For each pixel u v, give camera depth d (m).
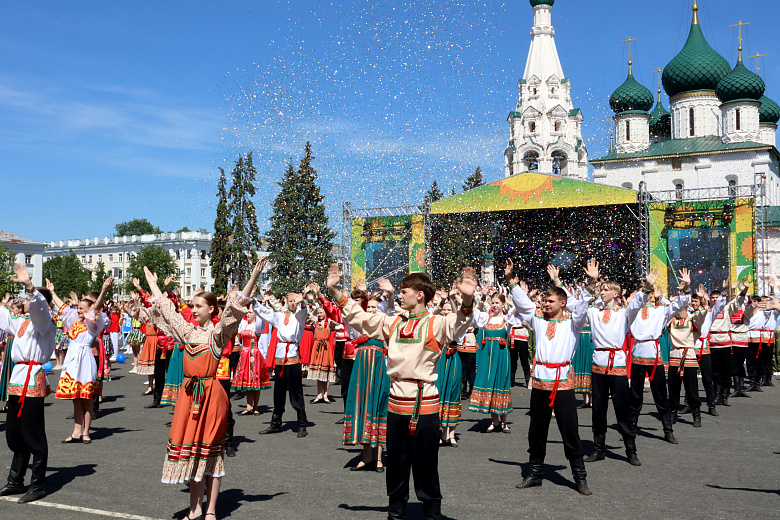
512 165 57.09
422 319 5.25
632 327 9.09
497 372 9.70
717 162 51.25
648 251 28.52
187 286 83.62
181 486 6.49
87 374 8.77
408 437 5.20
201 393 5.34
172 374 9.76
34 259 67.62
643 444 8.91
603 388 7.85
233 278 44.34
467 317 5.13
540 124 56.59
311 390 15.16
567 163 56.00
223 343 5.43
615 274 33.94
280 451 8.25
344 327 12.77
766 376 16.36
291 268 37.66
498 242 36.34
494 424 9.80
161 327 5.56
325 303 9.48
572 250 35.41
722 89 51.97
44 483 6.55
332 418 11.00
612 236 33.50
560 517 5.51
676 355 10.66
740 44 53.41
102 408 12.06
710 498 6.12
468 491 6.33
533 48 58.62
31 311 6.21
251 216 44.25
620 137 56.00
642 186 28.77
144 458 7.80
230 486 6.50
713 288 27.39
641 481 6.79
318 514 5.56
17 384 6.14
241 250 43.94
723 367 13.04
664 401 9.02
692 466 7.52
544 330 6.60
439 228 33.53
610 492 6.33
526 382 15.73
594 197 29.55
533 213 35.19
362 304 8.62
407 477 5.22
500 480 6.79
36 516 5.49
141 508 5.72
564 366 6.43
